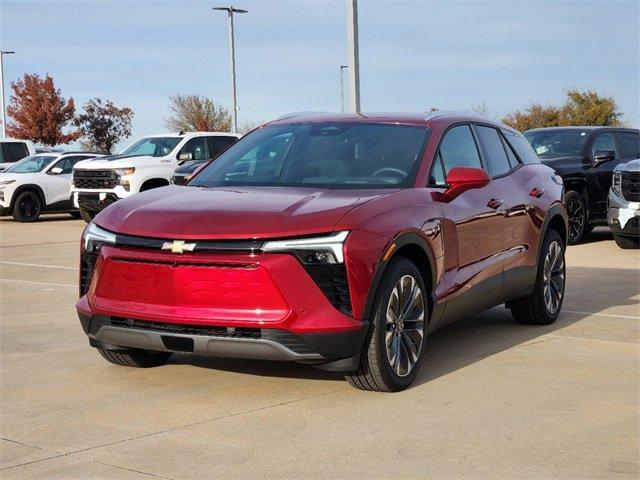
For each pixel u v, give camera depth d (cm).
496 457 428
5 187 2109
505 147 736
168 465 417
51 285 1020
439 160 621
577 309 845
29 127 4947
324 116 674
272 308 493
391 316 534
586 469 412
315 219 507
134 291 521
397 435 461
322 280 500
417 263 577
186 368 602
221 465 417
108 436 461
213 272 498
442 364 619
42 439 457
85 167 1895
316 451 436
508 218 686
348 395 536
